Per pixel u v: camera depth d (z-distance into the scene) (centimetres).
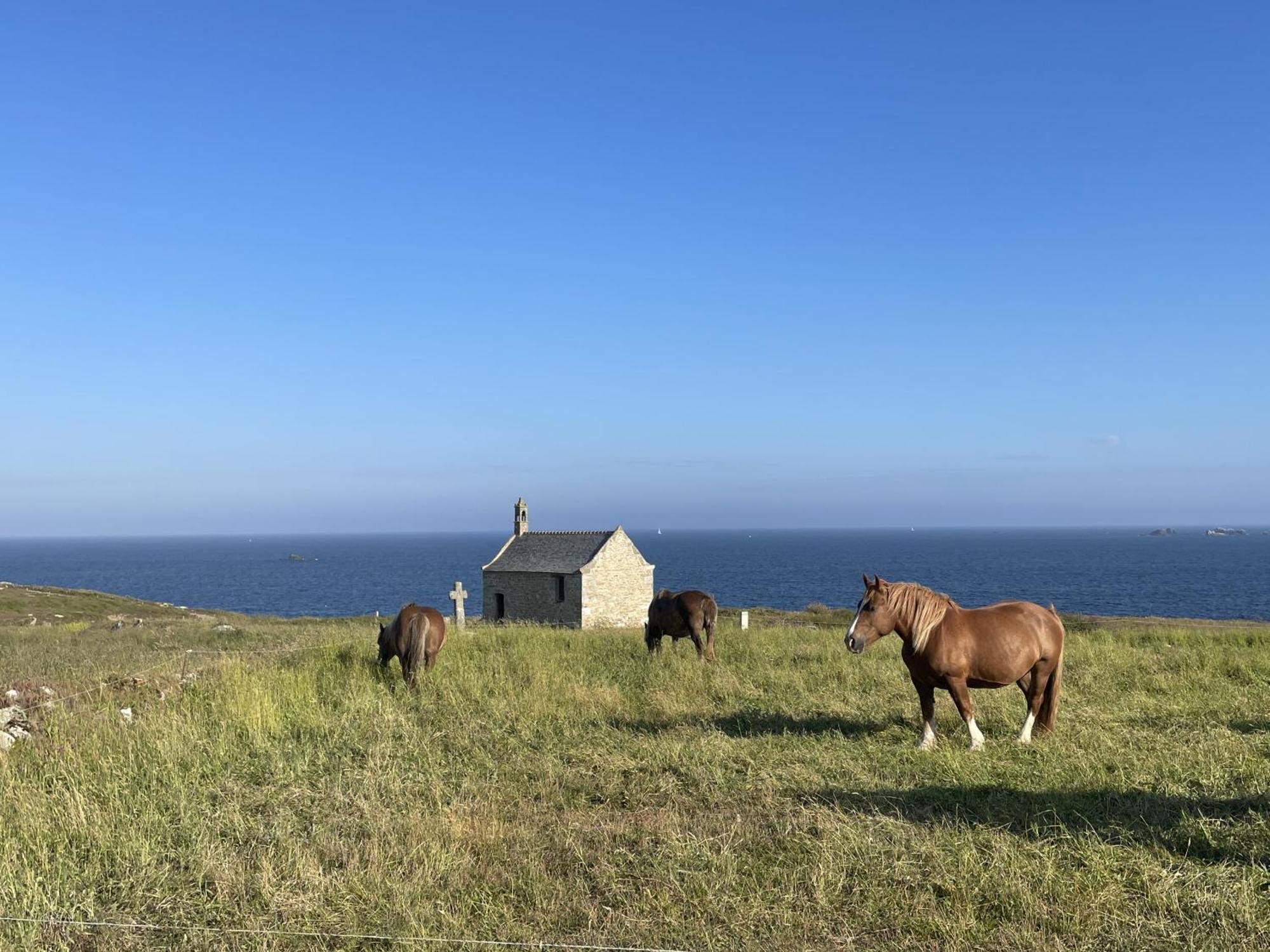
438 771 988
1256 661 1695
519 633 2453
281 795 912
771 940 585
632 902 647
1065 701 1353
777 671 1636
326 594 12988
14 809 836
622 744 1105
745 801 874
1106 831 752
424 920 621
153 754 1029
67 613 4475
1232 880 645
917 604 1083
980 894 641
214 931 611
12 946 589
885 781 932
